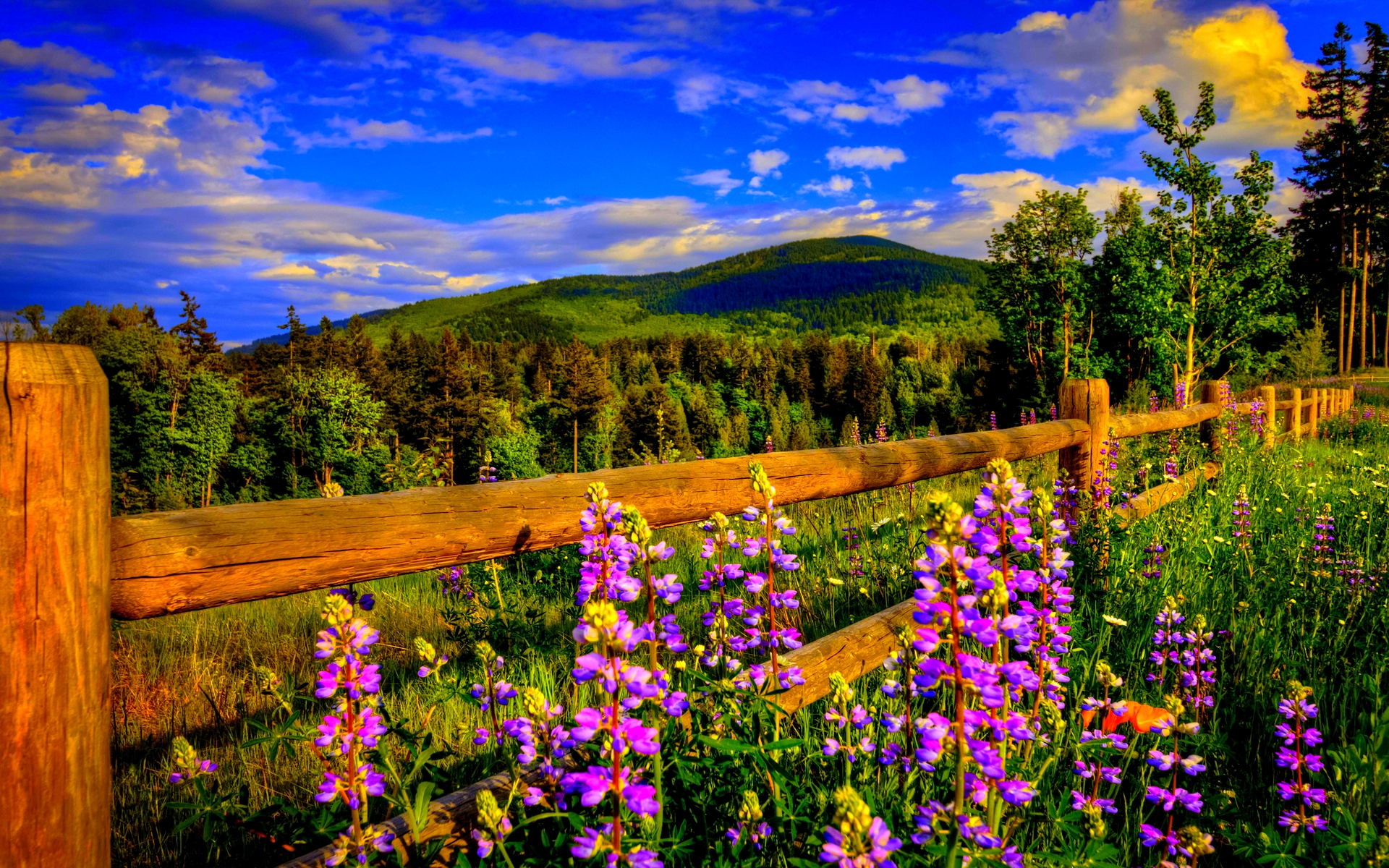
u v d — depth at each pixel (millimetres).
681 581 4527
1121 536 3807
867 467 3104
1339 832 1749
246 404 69375
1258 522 4785
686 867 1576
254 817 1886
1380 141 48938
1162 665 2740
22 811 1206
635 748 1252
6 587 1190
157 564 1377
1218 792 2189
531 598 4480
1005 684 1517
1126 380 37562
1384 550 4148
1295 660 2971
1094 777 2098
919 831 1336
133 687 3719
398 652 4094
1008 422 44500
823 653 2572
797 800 1787
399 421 75562
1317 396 13148
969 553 1225
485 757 2094
